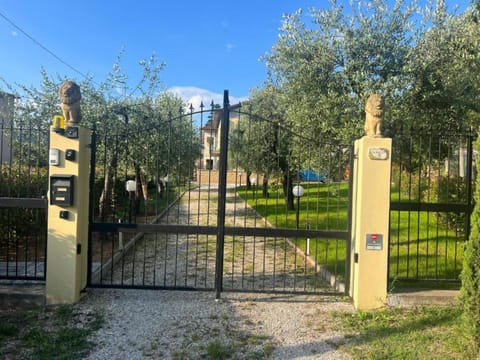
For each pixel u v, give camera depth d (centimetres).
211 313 450
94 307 461
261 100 1220
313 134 762
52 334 388
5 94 833
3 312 447
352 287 492
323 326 418
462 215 748
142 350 358
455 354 347
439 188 753
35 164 815
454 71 667
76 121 469
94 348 360
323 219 1159
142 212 1395
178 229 498
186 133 1276
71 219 466
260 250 852
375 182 469
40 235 807
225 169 493
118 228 502
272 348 364
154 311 454
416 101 685
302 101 750
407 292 495
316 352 357
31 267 611
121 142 833
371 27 685
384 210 470
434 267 636
